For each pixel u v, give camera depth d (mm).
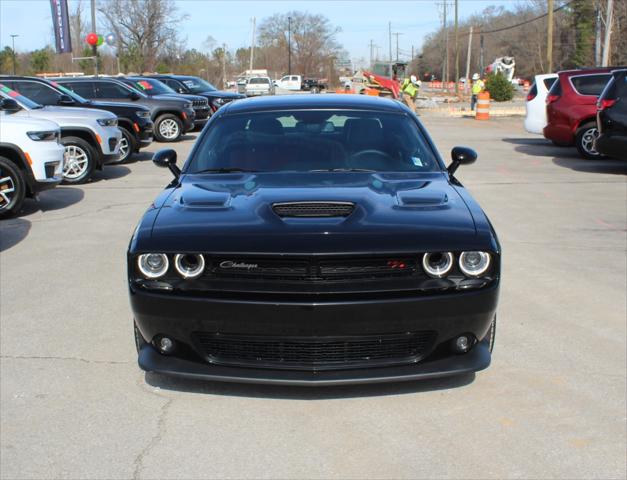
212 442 3322
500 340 4598
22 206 9477
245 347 3500
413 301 3354
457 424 3479
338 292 3340
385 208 3779
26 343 4574
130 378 4035
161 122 18562
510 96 43750
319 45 98562
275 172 4547
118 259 6695
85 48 59250
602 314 5117
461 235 3492
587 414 3578
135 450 3252
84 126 11531
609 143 11672
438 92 70500
